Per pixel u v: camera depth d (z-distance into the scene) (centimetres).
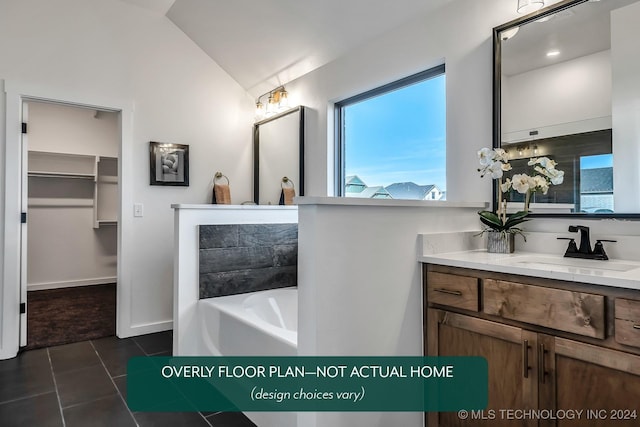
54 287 519
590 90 177
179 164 365
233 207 279
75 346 309
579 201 180
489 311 153
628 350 118
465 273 161
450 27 233
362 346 155
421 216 180
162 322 354
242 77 393
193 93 376
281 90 367
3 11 287
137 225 343
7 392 229
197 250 263
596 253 167
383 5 252
